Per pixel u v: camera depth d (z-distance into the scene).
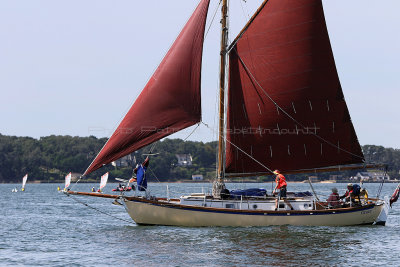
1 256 40.12
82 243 45.41
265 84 53.03
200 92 49.88
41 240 47.72
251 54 52.66
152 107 48.66
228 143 52.41
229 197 50.19
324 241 44.81
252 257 38.78
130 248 41.94
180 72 49.31
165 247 42.06
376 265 36.88
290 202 50.62
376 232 50.03
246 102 52.81
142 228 50.34
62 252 41.41
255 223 49.91
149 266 36.34
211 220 49.44
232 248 41.66
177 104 49.19
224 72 51.34
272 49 52.91
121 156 48.12
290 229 49.78
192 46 49.62
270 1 52.44
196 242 43.75
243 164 52.81
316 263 37.22
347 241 45.03
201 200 49.38
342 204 53.03
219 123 51.41
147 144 48.62
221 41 51.09
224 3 50.91
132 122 48.19
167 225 50.09
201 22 49.94
